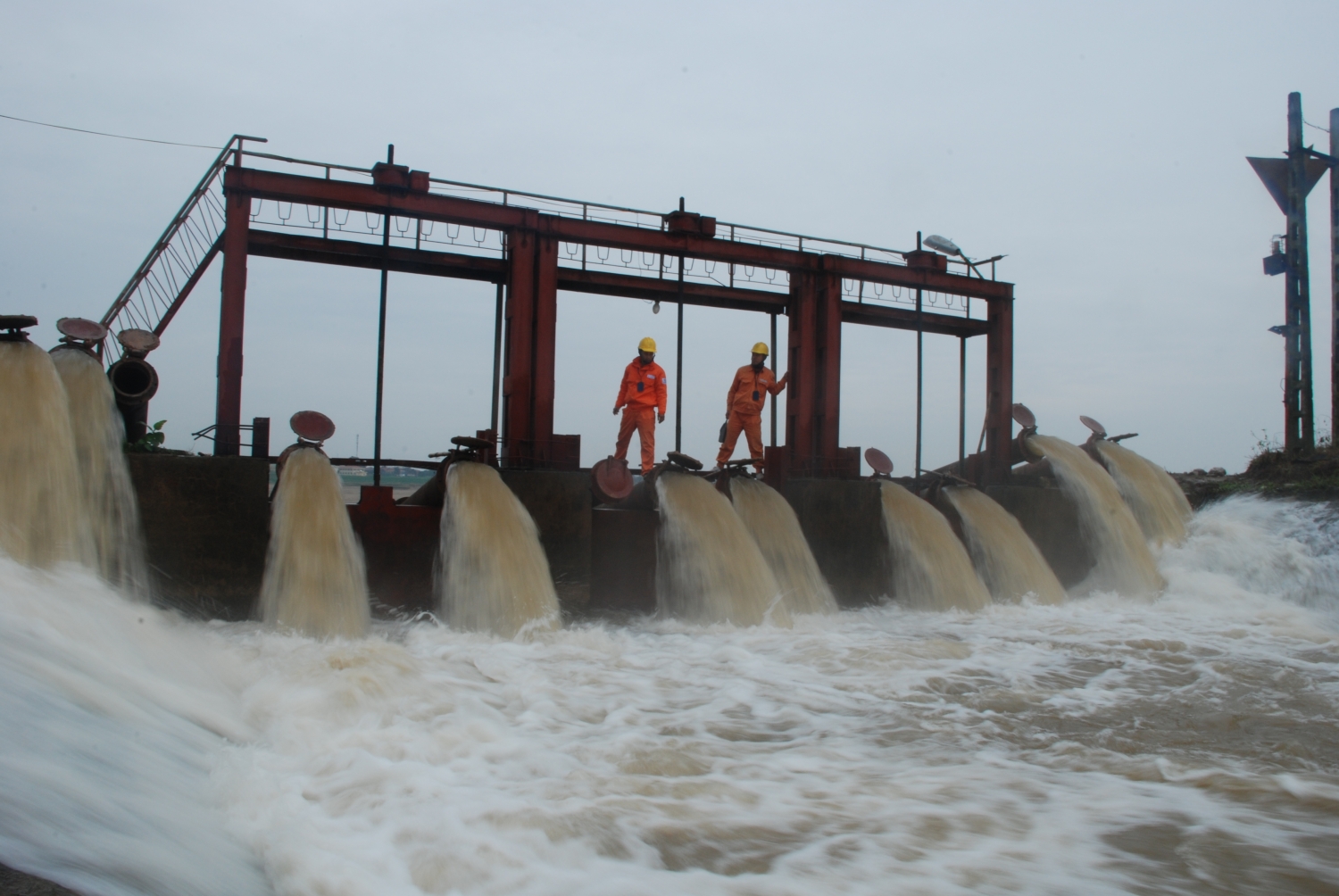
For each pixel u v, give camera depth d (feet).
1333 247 76.02
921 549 56.24
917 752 23.61
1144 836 17.40
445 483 45.50
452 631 41.45
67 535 35.12
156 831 13.15
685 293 61.67
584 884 14.39
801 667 35.19
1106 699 31.32
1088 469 67.21
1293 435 75.92
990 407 71.61
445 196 52.03
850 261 63.77
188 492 40.78
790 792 19.71
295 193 48.91
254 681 27.37
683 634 43.37
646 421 55.83
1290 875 15.71
